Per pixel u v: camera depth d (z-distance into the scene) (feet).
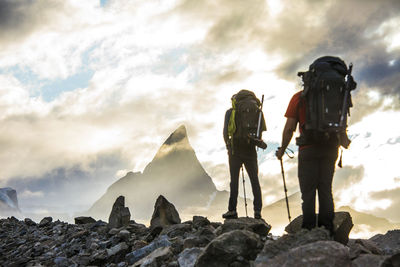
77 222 36.24
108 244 25.41
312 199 15.88
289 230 19.66
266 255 14.98
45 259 25.53
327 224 15.65
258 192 23.79
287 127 15.83
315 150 15.49
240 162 23.93
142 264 18.66
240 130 23.18
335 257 12.92
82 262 22.99
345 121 14.53
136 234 27.17
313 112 14.74
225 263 15.84
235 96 24.27
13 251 29.63
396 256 13.20
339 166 15.90
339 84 14.56
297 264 13.10
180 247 20.31
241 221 20.99
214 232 21.39
